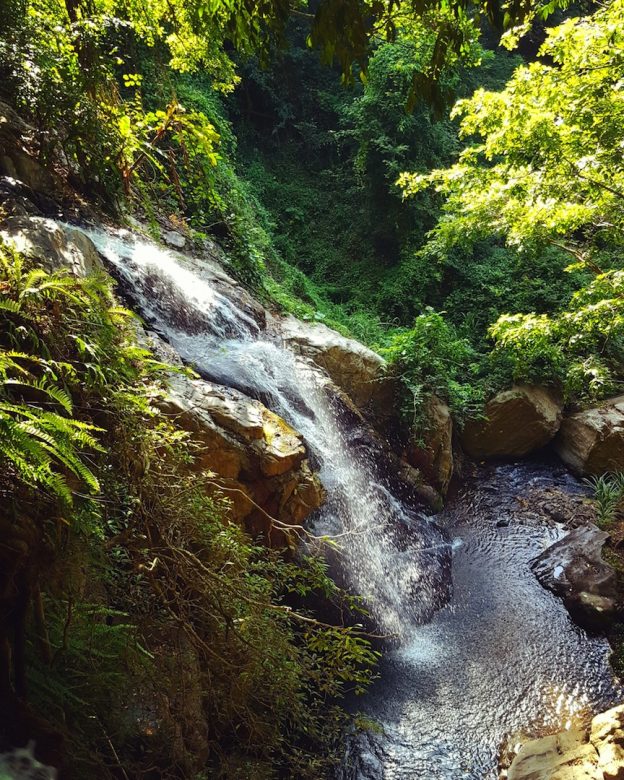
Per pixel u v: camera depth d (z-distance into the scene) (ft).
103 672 8.58
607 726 13.44
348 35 6.66
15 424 6.59
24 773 6.18
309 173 50.75
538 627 19.22
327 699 15.28
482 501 27.45
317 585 12.40
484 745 14.52
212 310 21.65
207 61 28.22
